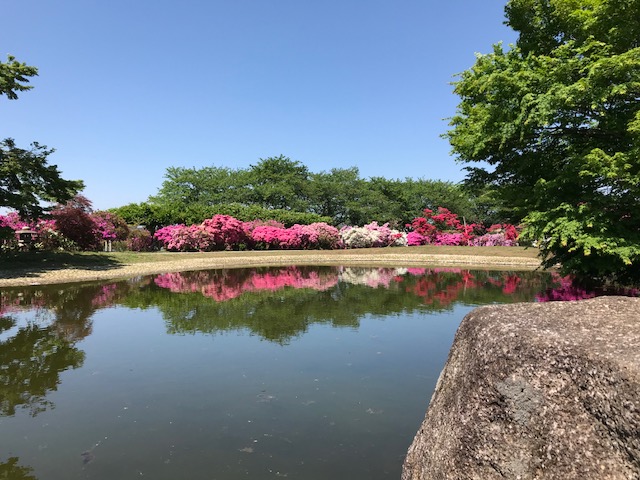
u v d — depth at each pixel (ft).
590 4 22.45
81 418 13.82
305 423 13.37
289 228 113.60
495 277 53.62
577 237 20.88
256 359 19.80
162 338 23.63
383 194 149.18
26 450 11.80
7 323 27.50
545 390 6.28
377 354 20.51
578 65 20.75
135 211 102.47
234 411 14.26
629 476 5.27
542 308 7.86
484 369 7.04
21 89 51.08
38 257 59.41
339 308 32.14
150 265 64.85
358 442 12.17
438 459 7.29
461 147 27.27
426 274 58.08
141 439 12.41
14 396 15.67
